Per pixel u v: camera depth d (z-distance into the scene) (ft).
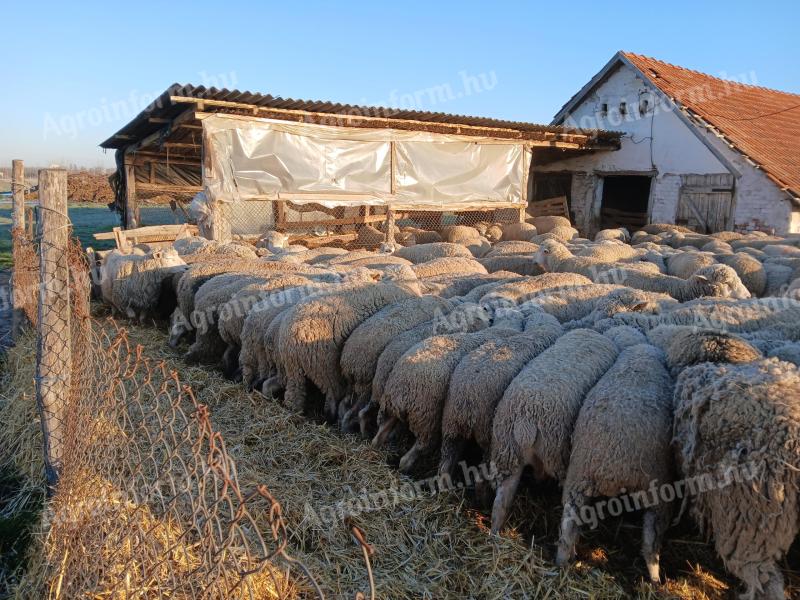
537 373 13.12
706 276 23.22
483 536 12.39
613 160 66.64
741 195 55.93
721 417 9.95
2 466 15.92
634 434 11.24
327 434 16.85
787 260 32.96
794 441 9.10
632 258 34.12
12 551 12.10
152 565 8.84
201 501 7.75
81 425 11.09
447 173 50.65
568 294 21.16
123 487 10.43
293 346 17.80
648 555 11.02
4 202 29.71
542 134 56.75
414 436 16.57
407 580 11.30
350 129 44.11
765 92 74.90
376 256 32.01
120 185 58.13
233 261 27.86
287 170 41.50
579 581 11.11
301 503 13.38
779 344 14.66
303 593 10.53
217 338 23.63
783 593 9.45
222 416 17.81
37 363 12.52
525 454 12.41
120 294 28.43
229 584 7.45
